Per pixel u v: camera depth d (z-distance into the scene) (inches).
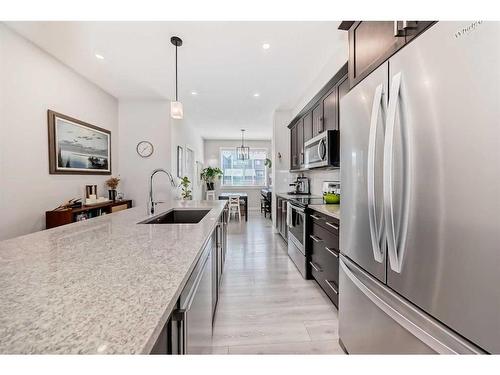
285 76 140.6
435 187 31.9
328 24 91.9
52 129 117.1
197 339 43.2
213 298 73.9
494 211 25.4
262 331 72.1
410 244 36.3
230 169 376.5
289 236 139.7
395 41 42.3
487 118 25.8
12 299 24.7
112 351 17.8
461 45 28.3
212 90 163.8
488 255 26.0
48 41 104.0
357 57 59.2
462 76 28.2
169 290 26.8
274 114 210.5
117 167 183.2
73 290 26.7
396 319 39.0
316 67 128.8
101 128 160.6
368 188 45.7
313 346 65.7
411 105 35.4
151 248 42.6
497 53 24.8
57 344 18.3
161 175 187.3
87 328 20.2
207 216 80.5
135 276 30.5
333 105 105.7
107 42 104.8
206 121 255.4
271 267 124.7
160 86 157.2
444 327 31.4
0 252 40.3
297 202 122.1
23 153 102.1
